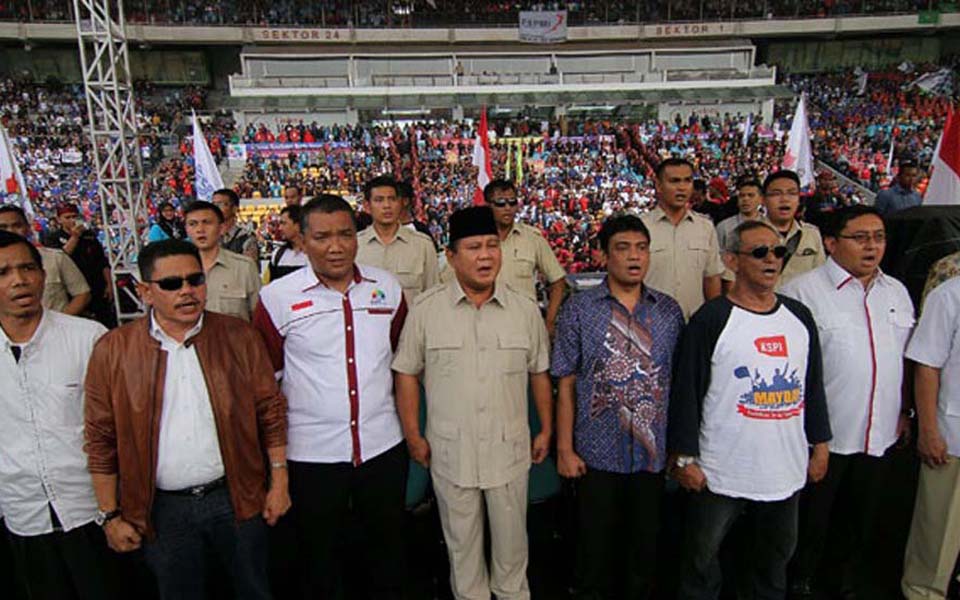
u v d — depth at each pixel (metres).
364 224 7.08
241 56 34.38
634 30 36.47
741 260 2.89
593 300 3.14
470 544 3.08
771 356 2.87
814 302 3.23
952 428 3.11
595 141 28.95
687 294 4.20
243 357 2.83
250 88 32.41
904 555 3.54
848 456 3.22
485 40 36.25
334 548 3.14
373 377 3.08
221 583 3.28
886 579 3.57
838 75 37.12
